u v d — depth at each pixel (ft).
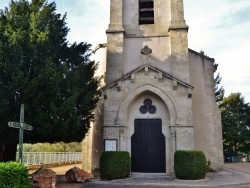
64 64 46.60
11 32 43.55
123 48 64.28
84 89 49.88
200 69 66.18
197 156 47.75
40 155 85.30
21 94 40.73
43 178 37.37
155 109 58.34
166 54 63.52
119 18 65.62
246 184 43.75
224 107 128.16
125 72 63.36
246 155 124.67
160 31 65.10
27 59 42.96
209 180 47.42
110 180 47.65
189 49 66.49
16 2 49.21
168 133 56.75
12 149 47.47
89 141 66.95
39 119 40.68
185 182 45.24
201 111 63.57
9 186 24.80
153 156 56.54
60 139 47.29
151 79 57.36
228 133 115.75
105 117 56.39
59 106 43.91
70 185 41.96
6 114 39.93
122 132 55.52
